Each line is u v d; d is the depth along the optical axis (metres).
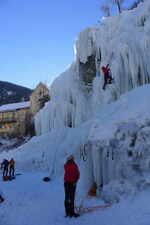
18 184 12.50
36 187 11.44
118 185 7.22
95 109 15.66
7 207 7.76
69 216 6.36
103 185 8.14
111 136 8.22
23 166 18.22
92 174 8.94
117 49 14.65
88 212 6.59
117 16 17.34
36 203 8.23
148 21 13.55
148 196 6.18
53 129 20.06
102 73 15.74
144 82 12.95
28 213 7.00
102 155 8.41
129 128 7.95
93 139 8.82
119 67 14.02
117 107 10.11
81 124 17.02
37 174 16.14
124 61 13.84
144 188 6.64
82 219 6.09
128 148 7.61
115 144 8.02
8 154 21.20
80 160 13.37
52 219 6.33
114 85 14.22
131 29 14.70
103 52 16.69
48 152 17.66
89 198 8.05
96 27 18.41
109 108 10.66
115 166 7.87
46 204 8.02
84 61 18.77
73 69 19.95
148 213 5.38
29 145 20.09
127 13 16.89
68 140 15.63
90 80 18.61
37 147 19.03
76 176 6.58
